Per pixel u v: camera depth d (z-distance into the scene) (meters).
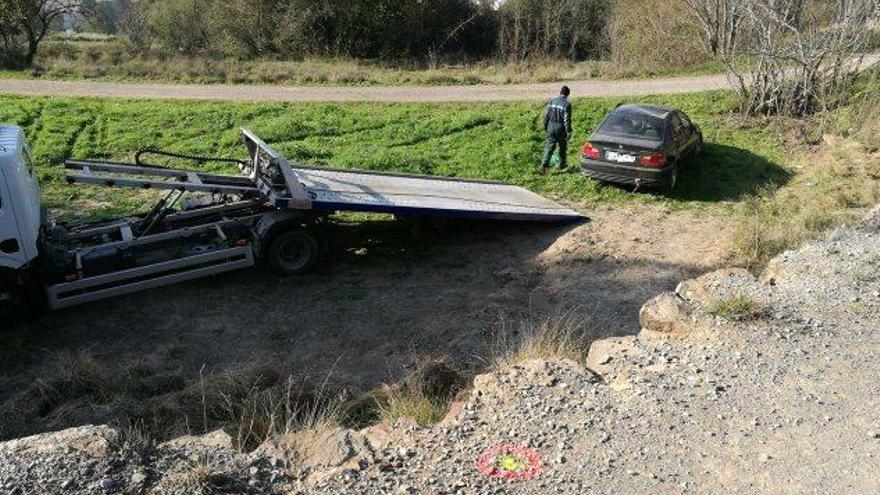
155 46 37.34
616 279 10.31
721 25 24.61
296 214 10.62
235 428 6.31
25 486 4.54
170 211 10.65
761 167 15.46
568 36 37.69
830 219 11.48
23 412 7.02
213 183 11.09
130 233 10.11
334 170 12.74
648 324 6.99
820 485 4.69
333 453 5.11
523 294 10.10
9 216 8.67
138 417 6.80
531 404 5.67
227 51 38.12
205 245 10.48
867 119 16.78
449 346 8.69
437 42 41.06
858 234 8.98
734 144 16.98
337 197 10.84
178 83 25.28
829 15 19.56
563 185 14.53
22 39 32.62
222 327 9.34
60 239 9.93
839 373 5.93
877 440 5.10
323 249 11.21
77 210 13.02
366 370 8.25
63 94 22.55
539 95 22.58
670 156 13.67
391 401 6.59
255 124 19.12
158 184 10.36
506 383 5.98
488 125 18.88
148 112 20.14
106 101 21.50
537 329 8.51
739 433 5.23
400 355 8.57
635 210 13.24
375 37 39.91
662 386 5.85
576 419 5.46
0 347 8.76
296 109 20.92
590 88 23.36
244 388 7.27
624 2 35.16
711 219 12.71
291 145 17.02
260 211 11.16
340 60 34.06
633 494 4.66
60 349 8.75
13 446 4.96
